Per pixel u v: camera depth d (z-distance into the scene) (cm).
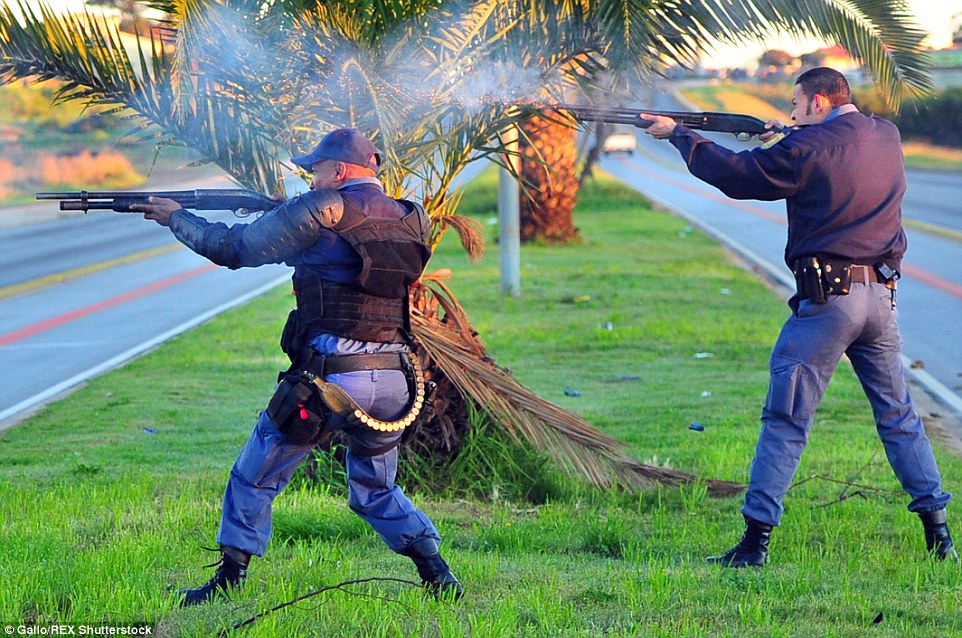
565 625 689
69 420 1538
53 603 719
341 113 1009
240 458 734
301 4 959
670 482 1095
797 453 855
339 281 694
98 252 4491
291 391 689
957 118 8981
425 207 1089
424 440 1104
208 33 927
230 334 2353
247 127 1022
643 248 4341
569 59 1023
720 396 1672
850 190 826
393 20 974
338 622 679
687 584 778
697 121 877
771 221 5591
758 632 679
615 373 1894
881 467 1208
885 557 854
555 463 1092
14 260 4200
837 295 835
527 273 3466
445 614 694
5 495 1046
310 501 1015
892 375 875
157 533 902
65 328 2533
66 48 1018
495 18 1006
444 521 989
